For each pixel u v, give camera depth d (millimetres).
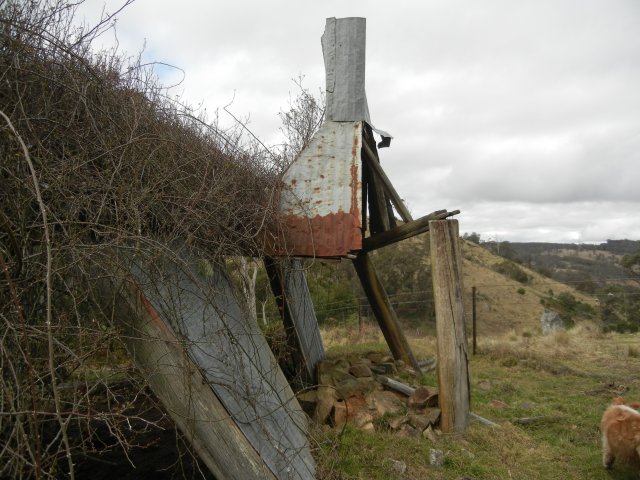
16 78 3332
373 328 14680
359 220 5879
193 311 4180
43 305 3334
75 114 3758
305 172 6312
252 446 3750
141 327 3799
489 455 5383
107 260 3467
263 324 8727
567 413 7121
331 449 4836
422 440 5449
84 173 3590
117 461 4797
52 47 3725
